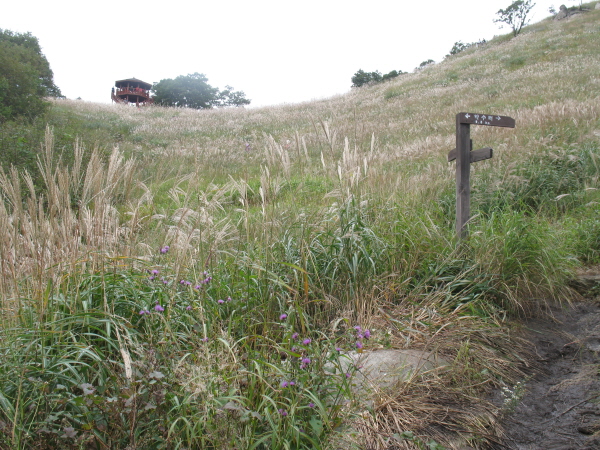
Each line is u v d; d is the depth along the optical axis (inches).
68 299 122.1
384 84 1641.2
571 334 163.2
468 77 1244.5
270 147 166.9
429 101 1067.3
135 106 1630.2
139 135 1002.1
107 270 139.6
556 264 194.5
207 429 93.0
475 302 171.3
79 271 129.2
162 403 97.3
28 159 367.9
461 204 208.2
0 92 829.8
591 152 334.6
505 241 189.8
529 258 189.6
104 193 131.8
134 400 91.4
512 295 175.8
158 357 108.0
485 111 753.6
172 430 88.9
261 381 101.6
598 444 106.7
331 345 114.7
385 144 674.2
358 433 107.9
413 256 190.4
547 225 245.4
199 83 2596.0
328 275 172.9
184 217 148.0
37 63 1471.5
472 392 130.0
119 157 136.6
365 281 171.3
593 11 1753.2
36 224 118.5
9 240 116.2
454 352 145.6
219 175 497.0
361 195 205.0
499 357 147.6
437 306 169.3
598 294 188.1
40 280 116.0
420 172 395.5
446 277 179.6
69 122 990.4
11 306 121.4
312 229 183.0
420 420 116.0
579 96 684.1
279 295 148.6
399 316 163.0
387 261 187.8
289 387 99.2
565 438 111.7
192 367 104.1
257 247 164.6
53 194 123.6
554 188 311.1
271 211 159.6
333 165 191.6
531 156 350.3
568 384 133.5
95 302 130.3
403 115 978.7
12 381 99.2
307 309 157.9
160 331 124.8
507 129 441.1
